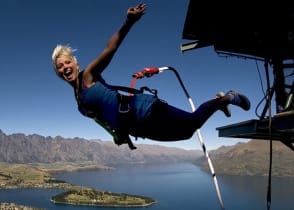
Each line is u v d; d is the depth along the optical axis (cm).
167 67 481
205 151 470
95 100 402
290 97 956
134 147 405
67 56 421
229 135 899
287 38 1010
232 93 423
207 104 410
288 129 639
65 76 417
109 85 410
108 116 396
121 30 377
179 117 391
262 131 763
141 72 466
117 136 407
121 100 394
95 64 397
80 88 412
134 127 392
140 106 385
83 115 422
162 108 387
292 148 872
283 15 1011
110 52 387
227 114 432
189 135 403
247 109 432
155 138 399
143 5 363
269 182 557
